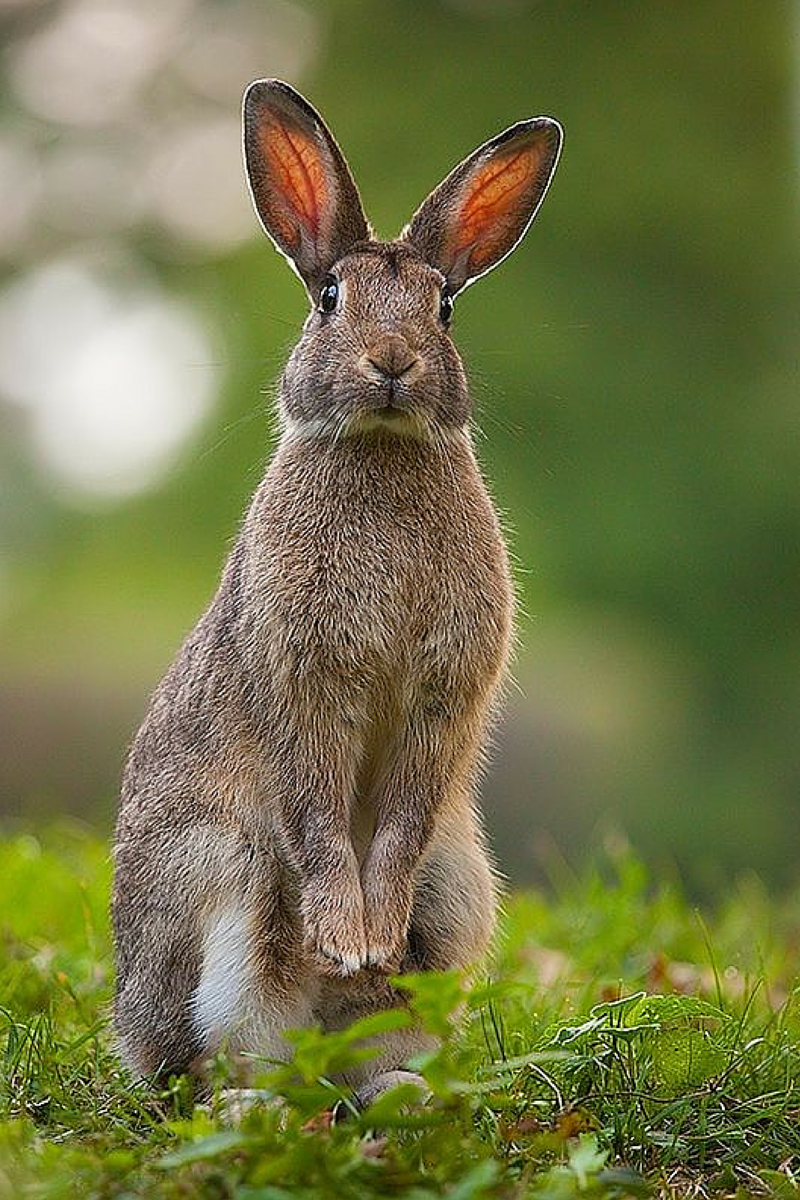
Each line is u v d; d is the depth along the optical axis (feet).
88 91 103.55
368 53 93.81
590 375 84.69
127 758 26.30
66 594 87.35
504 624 24.49
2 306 105.19
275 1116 19.53
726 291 89.30
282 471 24.16
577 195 88.43
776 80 91.50
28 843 36.17
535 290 85.87
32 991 27.43
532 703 62.28
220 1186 17.60
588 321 86.07
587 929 31.73
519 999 26.25
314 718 23.66
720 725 81.35
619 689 69.67
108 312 103.09
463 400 24.32
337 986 23.82
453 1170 17.95
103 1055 24.86
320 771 23.72
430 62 92.73
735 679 83.05
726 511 83.30
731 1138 20.88
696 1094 21.80
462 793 25.23
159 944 24.58
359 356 23.53
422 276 24.61
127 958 25.02
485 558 24.16
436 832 24.85
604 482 83.20
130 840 25.03
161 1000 24.61
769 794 75.10
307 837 23.72
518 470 83.51
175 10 103.50
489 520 24.43
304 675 23.53
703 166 89.15
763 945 30.71
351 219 25.49
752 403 85.66
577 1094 21.88
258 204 26.00
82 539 95.55
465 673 24.00
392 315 24.06
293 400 24.27
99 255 102.73
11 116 103.04
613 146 88.94
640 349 86.48
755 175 90.53
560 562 82.23
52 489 102.42
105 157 103.30
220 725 24.43
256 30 102.42
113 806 45.39
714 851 69.21
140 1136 20.80
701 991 27.09
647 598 82.89
